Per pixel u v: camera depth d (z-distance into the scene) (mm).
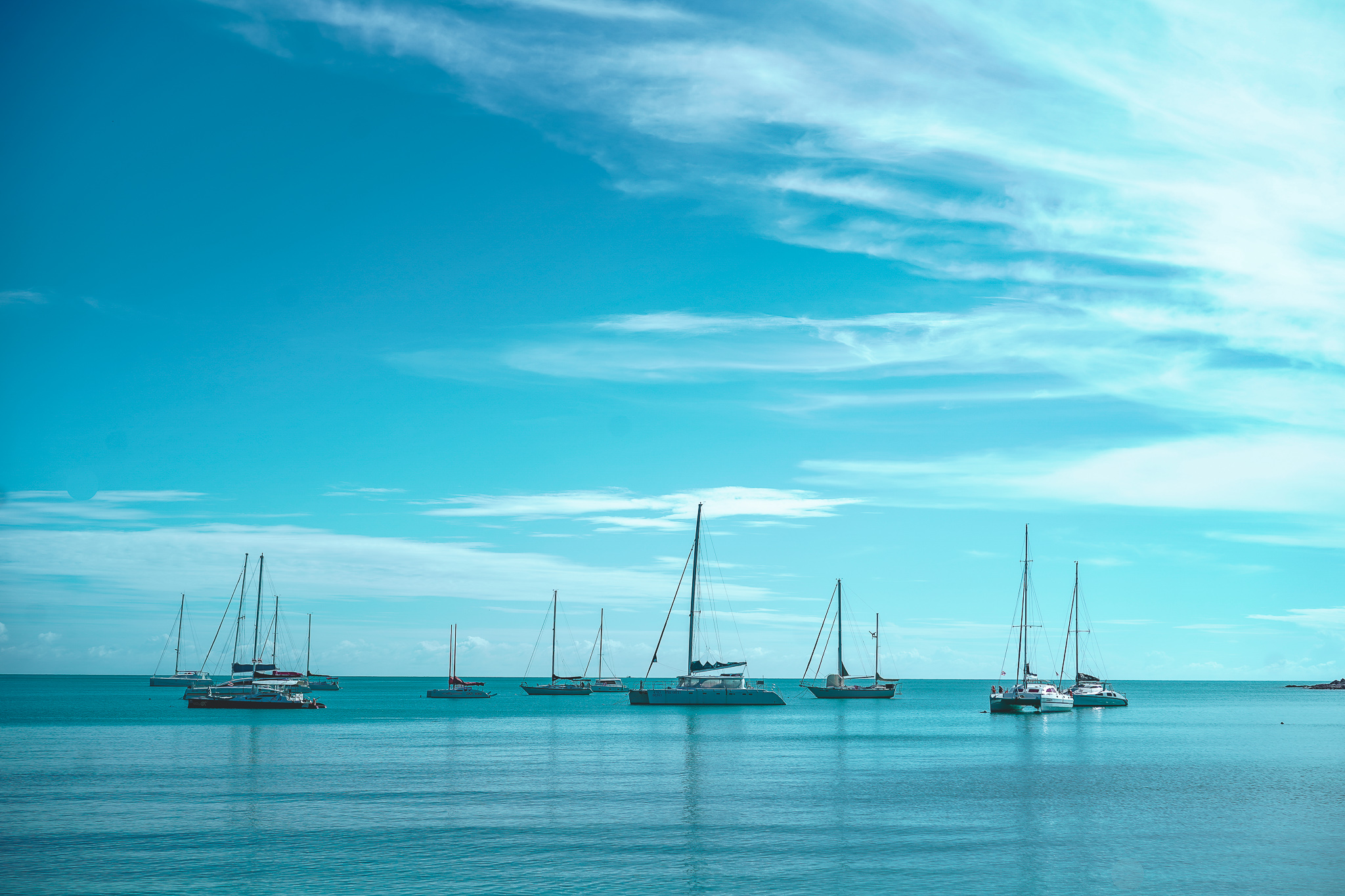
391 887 31484
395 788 53906
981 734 100375
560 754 74625
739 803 48938
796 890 31312
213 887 31438
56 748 79000
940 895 30766
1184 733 106875
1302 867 34375
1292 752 80000
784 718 128000
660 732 100500
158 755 72750
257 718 123250
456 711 145250
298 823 42562
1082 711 147750
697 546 138250
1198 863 35094
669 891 31156
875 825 42531
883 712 147500
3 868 34000
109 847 37438
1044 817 44875
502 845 37844
